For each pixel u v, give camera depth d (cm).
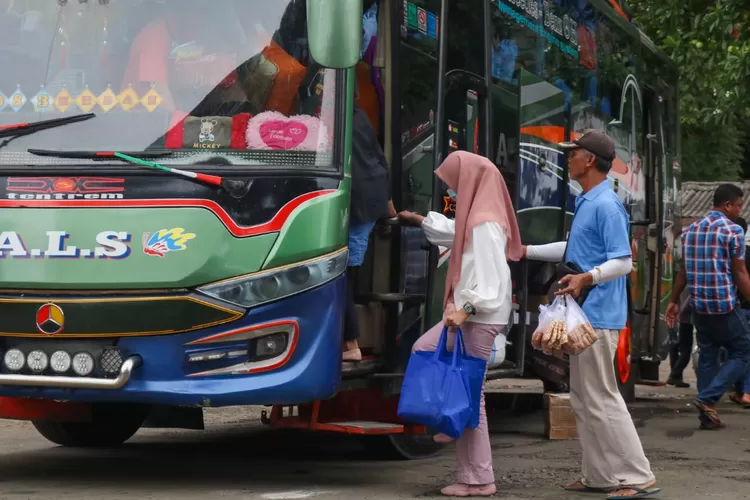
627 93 1327
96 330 693
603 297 714
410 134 798
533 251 784
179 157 706
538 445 991
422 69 813
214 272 686
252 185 695
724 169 3778
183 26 731
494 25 927
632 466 722
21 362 707
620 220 711
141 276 688
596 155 725
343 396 791
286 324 692
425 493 725
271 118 711
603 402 721
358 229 740
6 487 736
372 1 782
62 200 704
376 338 783
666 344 1445
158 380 691
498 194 695
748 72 1698
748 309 1305
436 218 748
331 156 709
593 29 1206
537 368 1035
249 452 920
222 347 691
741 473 835
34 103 735
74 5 745
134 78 727
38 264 700
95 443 937
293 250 692
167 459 877
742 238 1121
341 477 788
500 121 928
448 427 678
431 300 819
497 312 693
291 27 723
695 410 1301
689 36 1820
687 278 1141
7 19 751
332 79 714
